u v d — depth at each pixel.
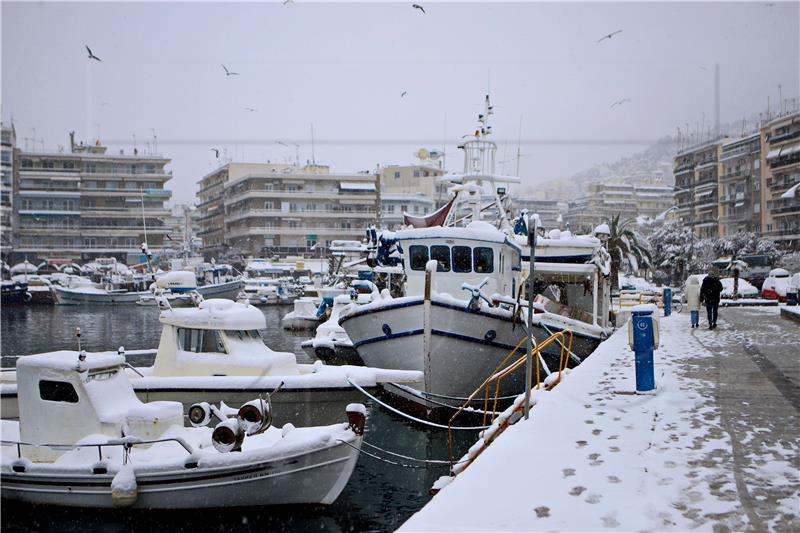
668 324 25.98
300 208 93.06
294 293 73.31
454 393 17.47
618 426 8.89
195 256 92.94
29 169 88.12
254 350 15.80
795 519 5.61
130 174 91.19
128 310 65.88
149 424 11.55
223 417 12.20
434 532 5.39
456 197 24.83
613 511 5.83
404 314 17.19
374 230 20.91
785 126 62.62
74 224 89.00
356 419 11.73
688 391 11.32
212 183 114.19
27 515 11.49
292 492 11.32
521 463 7.25
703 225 73.69
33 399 11.95
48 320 55.56
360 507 12.14
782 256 58.62
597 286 24.69
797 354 16.25
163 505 11.12
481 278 19.47
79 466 11.16
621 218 102.50
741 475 6.77
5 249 85.62
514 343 17.67
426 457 15.03
